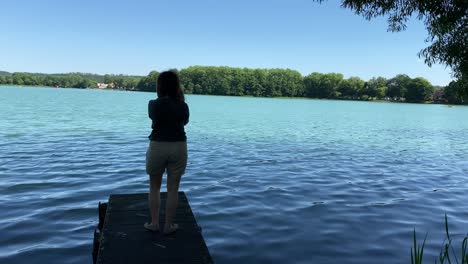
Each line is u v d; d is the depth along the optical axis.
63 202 8.16
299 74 164.88
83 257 5.51
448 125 40.44
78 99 77.06
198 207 8.07
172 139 4.26
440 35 5.81
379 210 8.20
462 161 16.02
